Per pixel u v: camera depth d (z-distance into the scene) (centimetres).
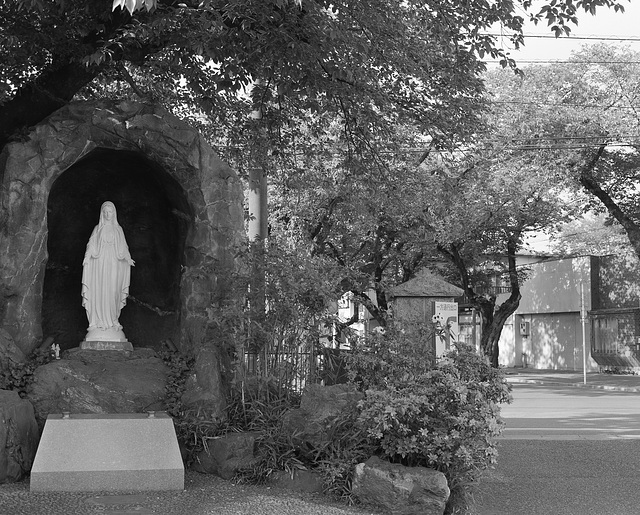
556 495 993
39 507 806
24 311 1080
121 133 1119
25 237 1080
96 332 1133
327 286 1071
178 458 908
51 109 1253
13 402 944
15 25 1212
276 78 1395
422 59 1387
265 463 941
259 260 1081
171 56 1466
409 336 1010
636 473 1131
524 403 2339
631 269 4153
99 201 1230
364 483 846
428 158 2655
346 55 1293
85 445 895
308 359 1113
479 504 940
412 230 2861
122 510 805
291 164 1805
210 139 1748
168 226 1256
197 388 1027
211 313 1067
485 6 1316
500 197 3044
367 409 866
